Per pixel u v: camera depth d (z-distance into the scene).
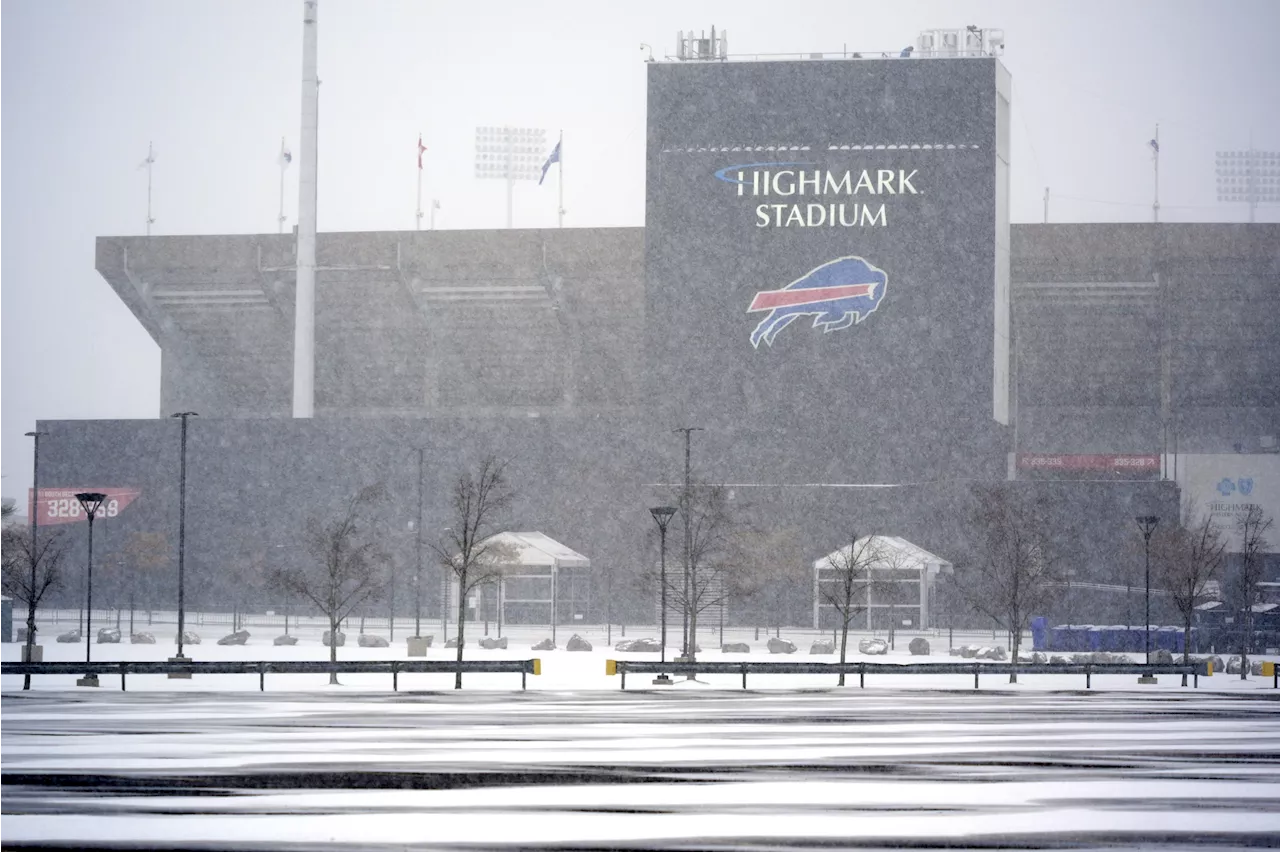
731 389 119.00
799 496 115.56
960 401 117.12
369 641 78.69
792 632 104.00
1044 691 51.09
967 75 118.44
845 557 87.25
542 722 36.09
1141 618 106.88
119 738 31.56
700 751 29.73
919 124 118.62
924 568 106.00
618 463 119.69
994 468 116.88
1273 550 120.19
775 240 119.25
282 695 45.50
